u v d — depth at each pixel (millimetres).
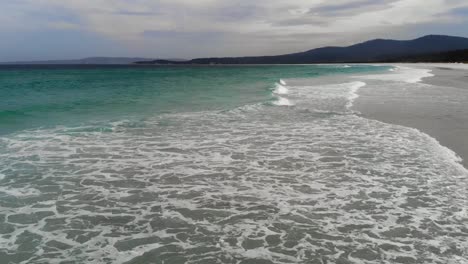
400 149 8289
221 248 4164
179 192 5863
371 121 11852
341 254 4031
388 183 6148
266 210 5164
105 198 5625
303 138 9531
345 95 19703
